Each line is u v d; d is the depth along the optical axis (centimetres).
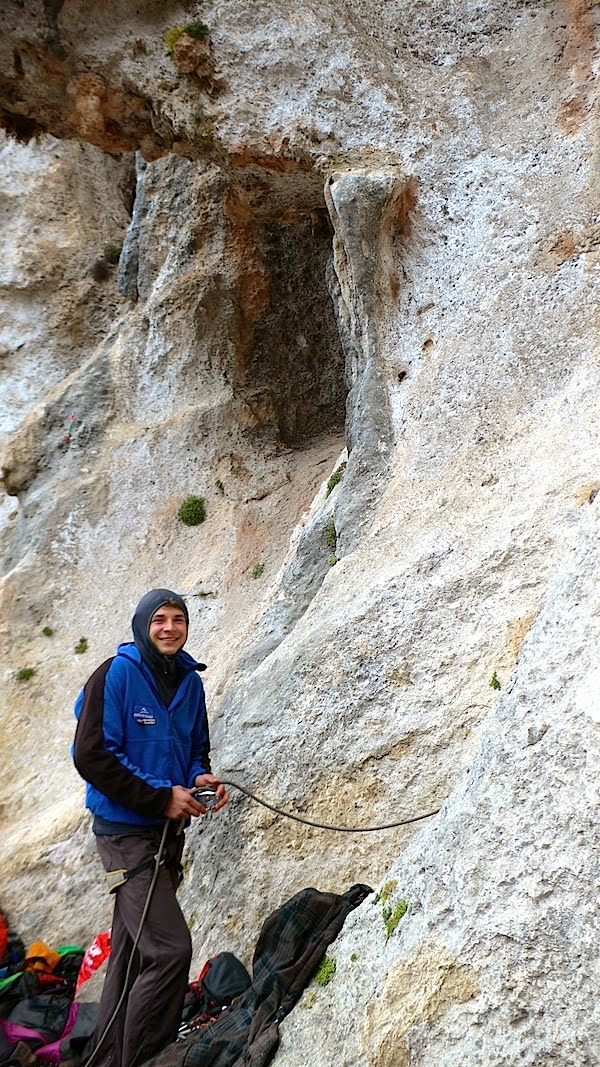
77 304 891
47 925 466
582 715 234
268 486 663
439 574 403
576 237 438
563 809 228
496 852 239
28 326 895
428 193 480
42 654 652
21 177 915
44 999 406
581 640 248
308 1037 266
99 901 465
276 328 700
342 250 489
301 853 376
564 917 218
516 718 251
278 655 449
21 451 736
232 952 366
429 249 480
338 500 480
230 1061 281
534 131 464
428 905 253
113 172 926
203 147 519
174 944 314
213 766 425
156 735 339
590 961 211
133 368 728
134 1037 304
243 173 526
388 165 484
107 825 333
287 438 700
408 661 390
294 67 497
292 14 501
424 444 458
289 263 688
